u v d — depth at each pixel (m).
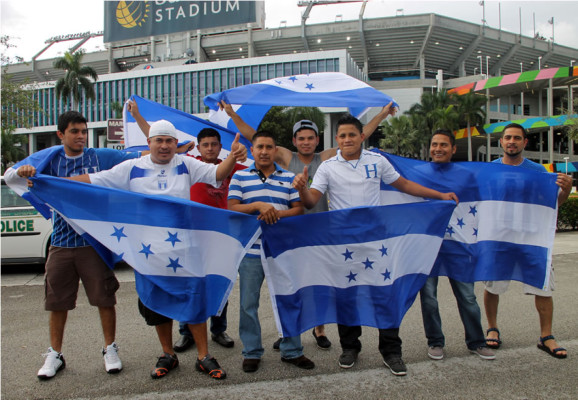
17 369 3.13
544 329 3.36
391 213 3.22
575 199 12.60
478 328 3.28
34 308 4.86
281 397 2.63
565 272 6.46
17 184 3.07
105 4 66.69
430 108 48.16
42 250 6.63
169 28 64.38
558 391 2.67
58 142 60.25
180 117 4.64
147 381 2.90
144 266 2.92
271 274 3.16
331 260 3.23
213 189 3.78
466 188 3.62
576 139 25.05
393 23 61.72
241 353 3.43
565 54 73.50
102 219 2.95
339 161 3.26
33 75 73.31
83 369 3.12
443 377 2.90
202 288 2.98
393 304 3.11
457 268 3.44
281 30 63.06
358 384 2.81
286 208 3.27
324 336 3.57
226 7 62.53
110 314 3.15
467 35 64.62
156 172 3.08
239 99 3.78
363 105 3.75
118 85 53.06
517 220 3.52
